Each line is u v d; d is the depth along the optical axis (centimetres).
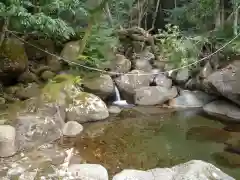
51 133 379
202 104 518
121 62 555
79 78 485
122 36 606
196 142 387
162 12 754
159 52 598
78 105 442
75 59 506
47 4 436
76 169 298
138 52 609
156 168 303
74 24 541
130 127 433
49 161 322
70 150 357
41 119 378
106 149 366
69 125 409
